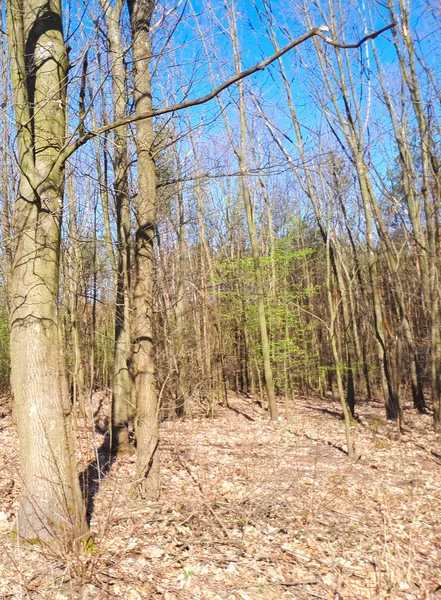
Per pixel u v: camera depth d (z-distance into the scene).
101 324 10.19
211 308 16.91
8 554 4.04
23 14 4.75
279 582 4.22
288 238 17.05
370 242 14.26
